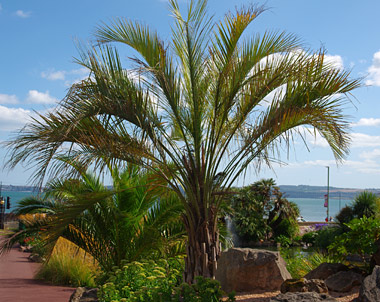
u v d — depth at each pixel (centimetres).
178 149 751
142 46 749
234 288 703
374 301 443
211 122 767
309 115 678
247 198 3412
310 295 477
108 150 677
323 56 684
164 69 710
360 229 719
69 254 1225
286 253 1216
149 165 729
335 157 732
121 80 726
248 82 711
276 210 3616
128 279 756
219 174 736
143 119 694
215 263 720
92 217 1035
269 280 703
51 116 687
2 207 3000
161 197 1059
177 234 1094
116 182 1031
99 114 692
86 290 779
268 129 709
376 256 684
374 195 2283
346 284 644
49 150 677
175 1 712
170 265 977
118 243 1053
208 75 753
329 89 690
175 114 733
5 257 1670
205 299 550
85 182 1034
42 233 781
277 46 736
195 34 724
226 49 729
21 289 1000
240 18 711
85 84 695
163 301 629
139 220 1088
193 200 732
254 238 3459
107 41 749
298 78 697
